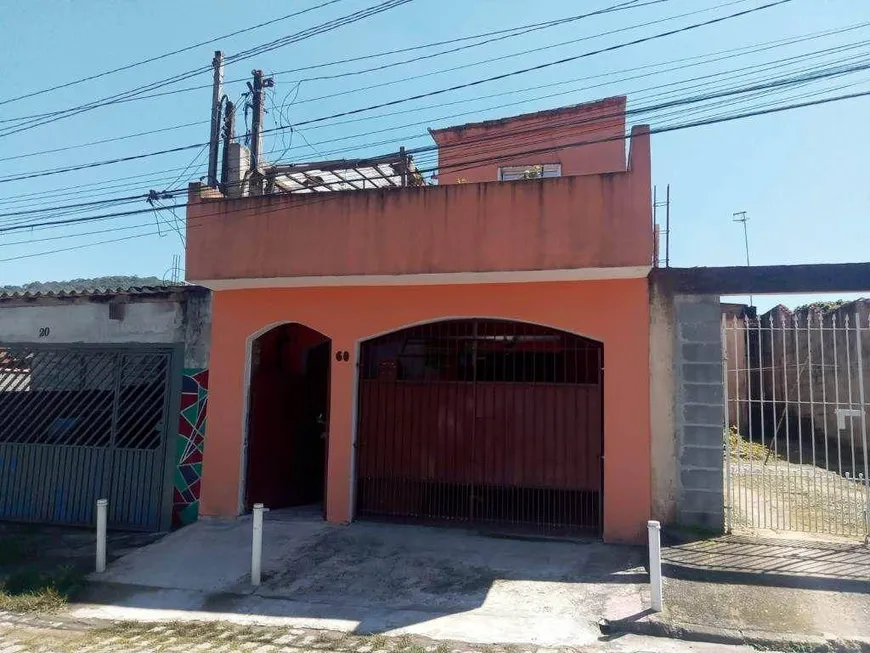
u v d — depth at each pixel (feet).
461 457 27.14
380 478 27.91
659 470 24.48
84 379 31.07
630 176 23.58
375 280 26.84
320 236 26.58
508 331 27.30
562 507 25.86
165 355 30.09
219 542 25.61
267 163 35.01
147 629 18.53
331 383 28.19
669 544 22.81
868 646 15.89
